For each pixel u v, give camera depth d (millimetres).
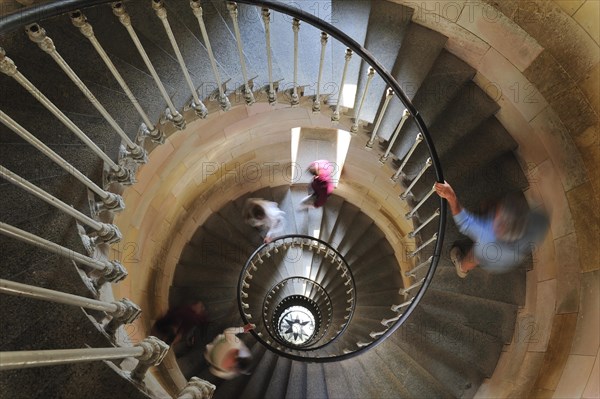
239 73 3506
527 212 3836
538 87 3732
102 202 2680
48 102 1997
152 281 5094
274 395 5121
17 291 1557
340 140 6199
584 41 3309
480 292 4418
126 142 2703
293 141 6223
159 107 3016
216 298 6160
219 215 6633
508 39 3732
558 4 3350
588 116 3430
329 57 4012
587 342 3342
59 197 2486
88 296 2320
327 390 4973
